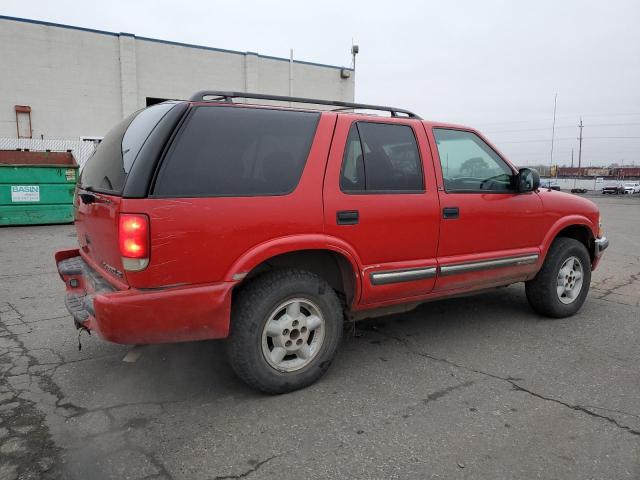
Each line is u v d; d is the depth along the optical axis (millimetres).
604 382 3555
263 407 3150
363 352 4094
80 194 3539
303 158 3312
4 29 18078
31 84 18797
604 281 6836
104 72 20016
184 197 2852
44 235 10398
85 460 2553
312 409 3131
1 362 3791
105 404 3160
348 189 3461
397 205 3664
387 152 3721
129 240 2721
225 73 22766
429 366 3814
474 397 3307
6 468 2471
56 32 18953
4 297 5629
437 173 3949
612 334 4586
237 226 2994
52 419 2959
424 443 2756
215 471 2486
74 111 19656
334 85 25922
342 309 3580
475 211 4133
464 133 4270
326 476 2459
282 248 3137
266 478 2438
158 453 2629
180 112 2969
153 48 20984
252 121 3195
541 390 3418
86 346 4133
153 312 2799
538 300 4914
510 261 4410
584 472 2502
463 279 4152
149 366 3750
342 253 3402
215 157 3000
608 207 25812
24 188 11469
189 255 2865
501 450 2691
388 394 3344
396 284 3732
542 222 4656
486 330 4660
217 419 2994
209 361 3850
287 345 3287
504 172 4488
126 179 2797
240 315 3119
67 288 3674
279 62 24109
